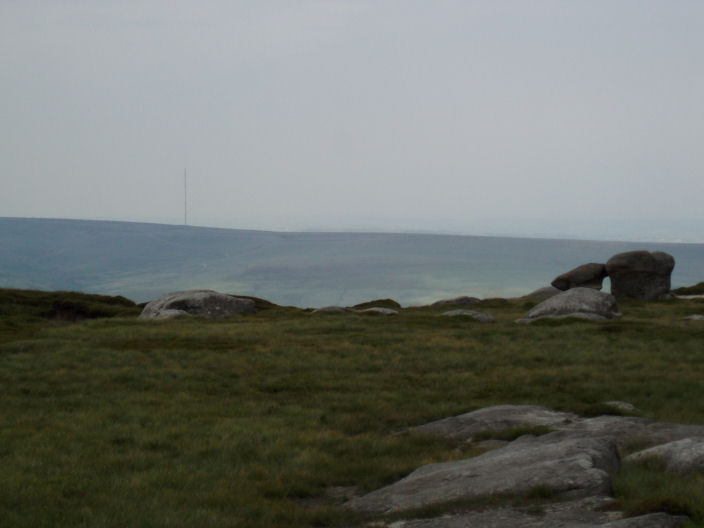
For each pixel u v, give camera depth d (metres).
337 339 47.59
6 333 50.56
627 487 12.38
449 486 13.68
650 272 81.19
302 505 15.30
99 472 17.73
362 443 21.38
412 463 18.19
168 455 20.03
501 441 20.66
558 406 25.69
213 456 19.83
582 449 14.01
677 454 14.30
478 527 10.78
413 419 25.78
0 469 17.52
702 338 46.34
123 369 36.41
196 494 15.47
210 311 67.75
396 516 12.32
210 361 39.28
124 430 23.23
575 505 11.35
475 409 26.83
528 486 12.50
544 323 56.03
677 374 34.09
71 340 46.44
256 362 39.31
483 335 49.53
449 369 38.12
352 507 14.16
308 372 36.88
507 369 37.31
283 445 20.98
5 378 34.09
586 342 45.47
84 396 30.23
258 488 16.22
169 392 31.70
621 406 25.97
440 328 53.47
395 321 57.41
